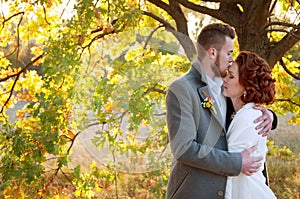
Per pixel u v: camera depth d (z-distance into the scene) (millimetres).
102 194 4648
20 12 4918
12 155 4250
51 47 4125
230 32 2814
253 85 2750
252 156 2672
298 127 7852
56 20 4914
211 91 2668
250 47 4645
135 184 4000
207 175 2658
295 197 6035
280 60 5086
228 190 2682
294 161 6746
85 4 3984
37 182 4285
